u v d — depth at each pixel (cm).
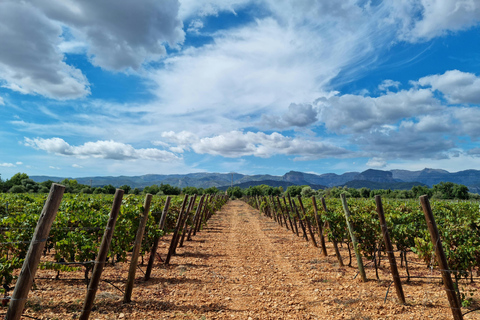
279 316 488
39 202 1121
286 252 1046
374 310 502
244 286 653
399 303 530
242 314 495
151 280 679
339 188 5988
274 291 619
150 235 696
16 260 480
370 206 1048
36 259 313
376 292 598
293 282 684
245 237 1405
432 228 432
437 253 429
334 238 835
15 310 303
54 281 621
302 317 484
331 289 625
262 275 746
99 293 554
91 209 866
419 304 523
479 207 1105
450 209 1129
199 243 1235
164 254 988
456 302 420
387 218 781
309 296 586
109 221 436
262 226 1864
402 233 709
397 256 940
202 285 652
